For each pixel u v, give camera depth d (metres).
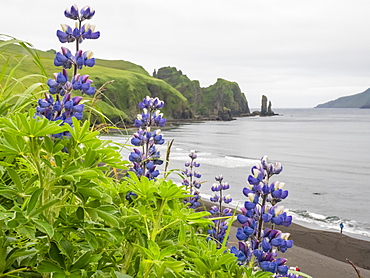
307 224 34.16
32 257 1.53
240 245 2.37
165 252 1.54
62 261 1.45
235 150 93.50
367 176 59.75
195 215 1.78
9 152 1.47
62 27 2.30
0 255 1.44
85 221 1.60
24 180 1.97
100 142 1.62
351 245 27.42
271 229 2.39
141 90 196.12
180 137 129.38
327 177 58.84
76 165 1.60
